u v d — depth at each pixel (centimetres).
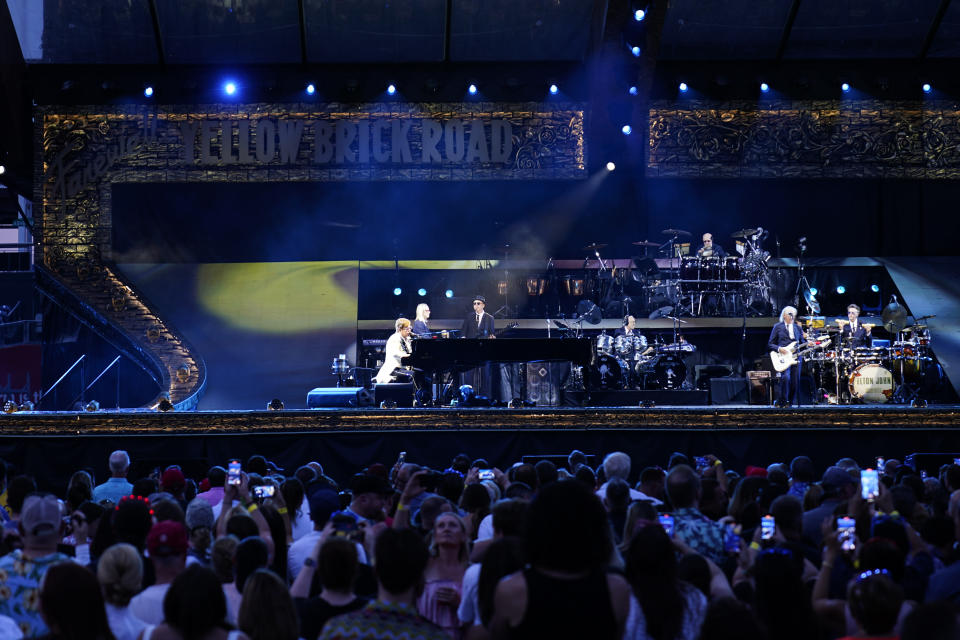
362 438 1396
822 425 1414
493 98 2108
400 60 2094
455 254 2141
